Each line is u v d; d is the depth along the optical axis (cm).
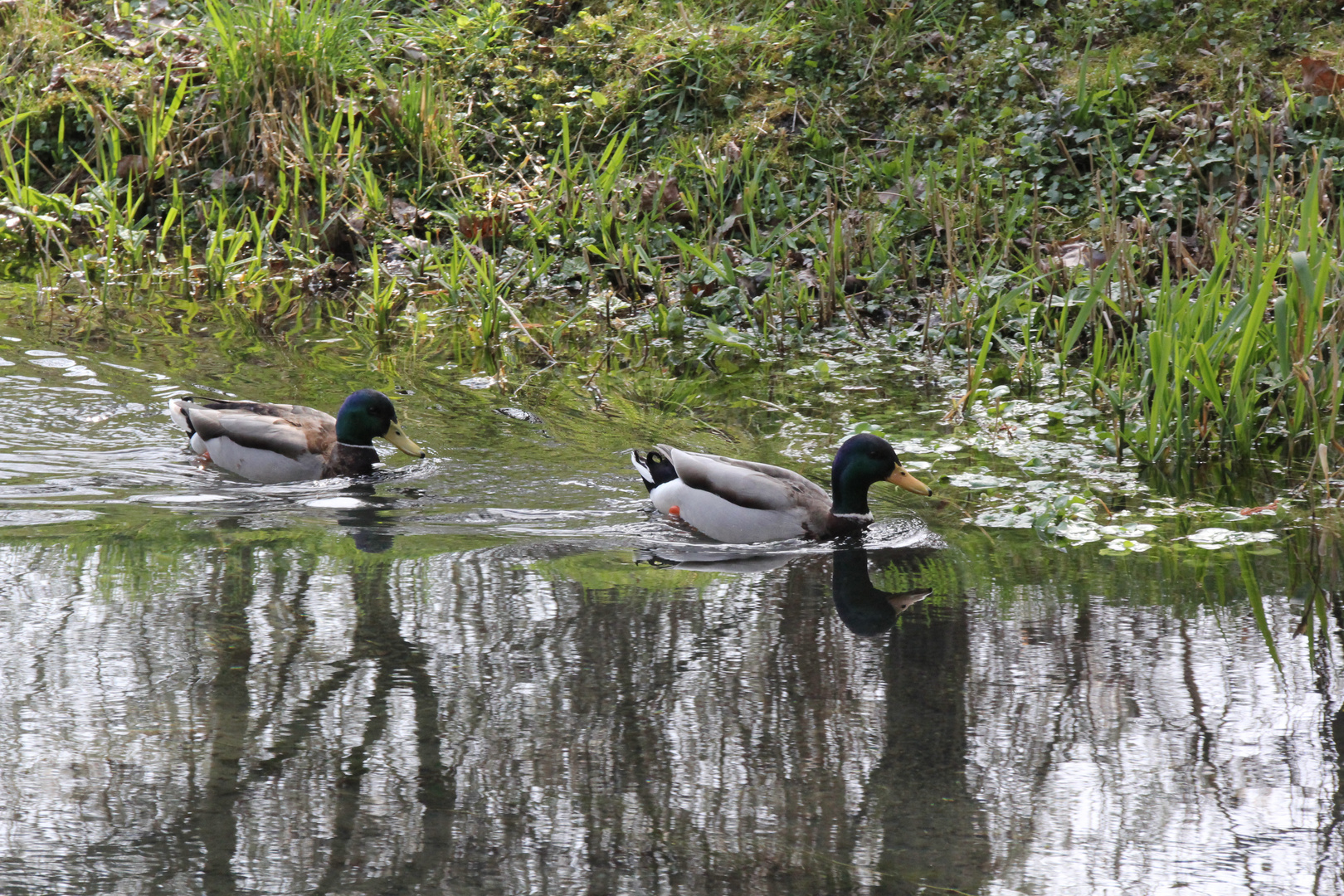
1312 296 1147
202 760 672
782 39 2141
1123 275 1466
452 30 2230
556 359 1496
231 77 2038
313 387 1372
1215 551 993
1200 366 1198
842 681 774
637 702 743
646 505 1113
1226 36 1953
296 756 679
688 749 693
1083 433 1277
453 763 675
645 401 1368
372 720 717
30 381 1351
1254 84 1841
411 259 1827
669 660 798
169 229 1948
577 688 759
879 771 674
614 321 1644
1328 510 1075
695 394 1390
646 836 616
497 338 1557
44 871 583
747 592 923
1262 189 1595
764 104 2039
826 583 941
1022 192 1734
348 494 1120
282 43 2059
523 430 1282
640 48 2139
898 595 916
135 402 1315
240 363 1441
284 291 1723
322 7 2170
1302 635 836
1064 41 2017
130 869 585
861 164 1902
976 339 1554
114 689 746
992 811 641
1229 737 709
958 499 1123
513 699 744
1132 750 696
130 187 1948
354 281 1775
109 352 1454
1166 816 634
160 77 2112
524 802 642
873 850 606
